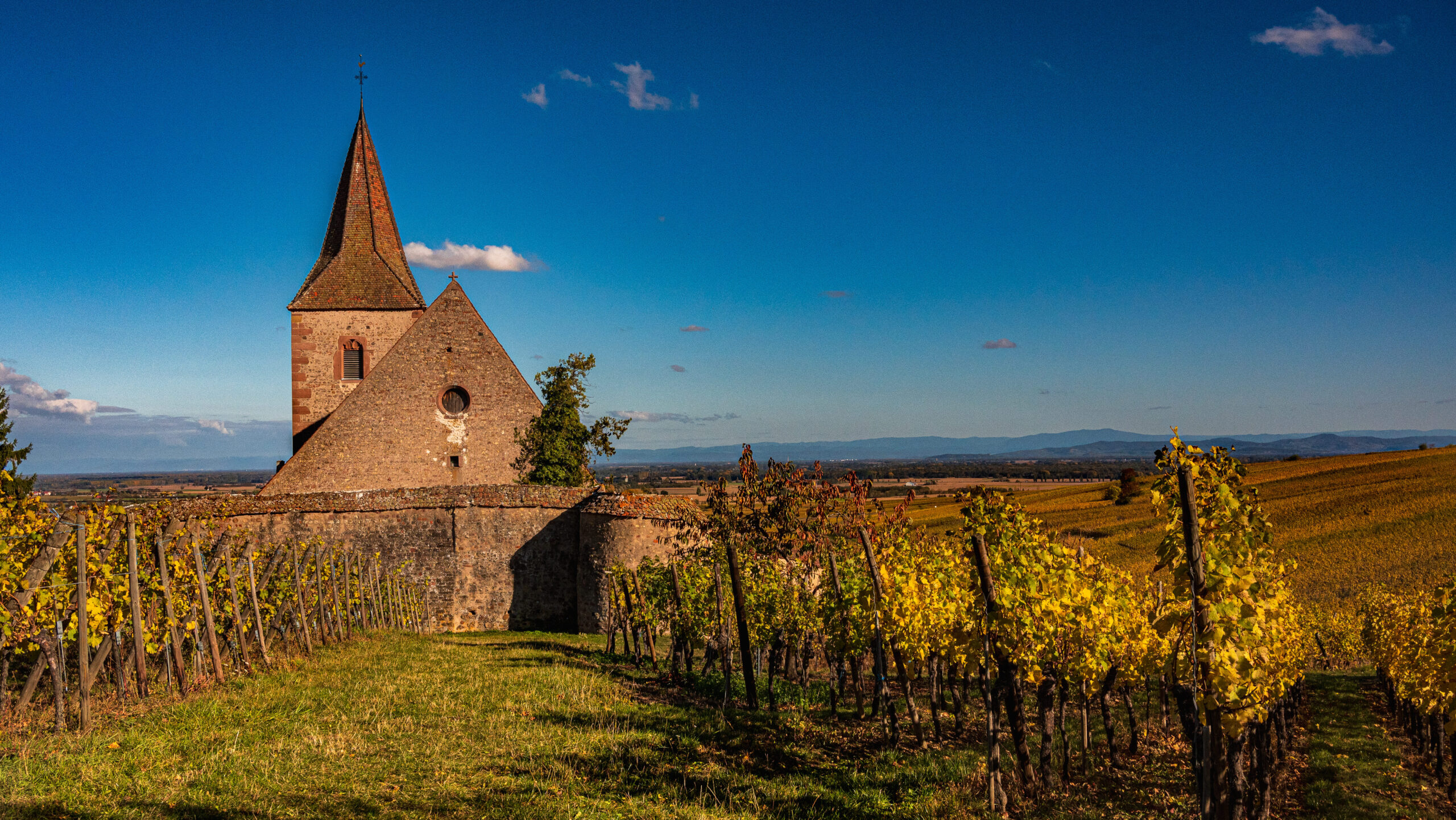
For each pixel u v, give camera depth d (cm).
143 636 1154
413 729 1046
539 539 2766
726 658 1364
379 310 3738
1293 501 5703
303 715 1095
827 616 1314
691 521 2423
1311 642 2744
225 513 2061
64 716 991
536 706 1221
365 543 2644
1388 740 1402
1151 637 1177
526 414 3322
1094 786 933
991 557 971
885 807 822
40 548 1007
